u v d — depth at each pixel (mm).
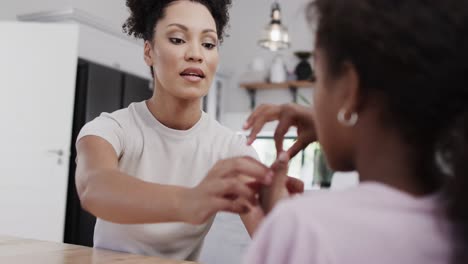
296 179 682
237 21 4895
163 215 665
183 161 1171
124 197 708
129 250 1130
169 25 1062
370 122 439
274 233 413
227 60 4910
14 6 3582
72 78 3158
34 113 3150
